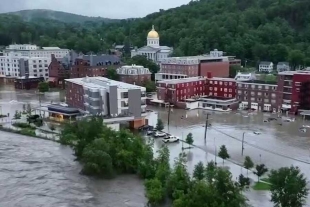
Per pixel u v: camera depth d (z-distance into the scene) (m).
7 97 192.25
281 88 158.75
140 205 74.75
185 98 175.12
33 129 130.00
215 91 180.75
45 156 102.94
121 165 91.88
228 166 94.56
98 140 91.50
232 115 155.62
